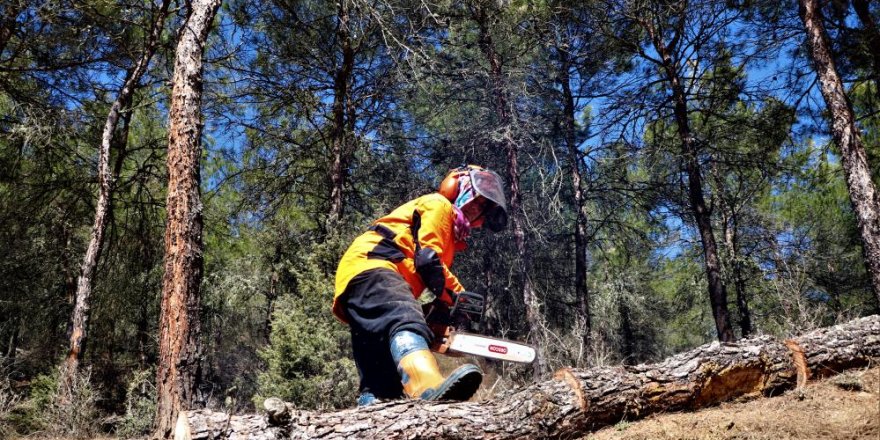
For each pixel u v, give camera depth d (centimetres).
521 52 1506
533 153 1585
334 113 1312
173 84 593
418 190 1505
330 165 1393
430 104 1534
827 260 1562
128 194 1459
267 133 1327
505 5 1391
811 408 330
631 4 1353
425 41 1284
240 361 1800
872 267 964
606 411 338
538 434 319
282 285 1352
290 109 1360
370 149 1373
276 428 293
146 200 1509
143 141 1498
